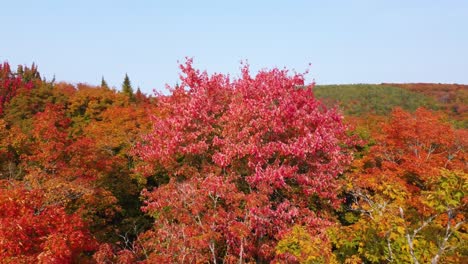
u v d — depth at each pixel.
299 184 14.15
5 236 8.47
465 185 7.05
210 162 15.99
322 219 13.62
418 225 8.90
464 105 70.25
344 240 9.31
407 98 81.44
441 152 18.73
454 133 18.59
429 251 8.17
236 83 16.47
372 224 8.49
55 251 8.74
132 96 56.72
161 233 12.19
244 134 13.62
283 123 14.16
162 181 20.88
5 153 18.66
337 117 15.57
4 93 51.34
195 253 11.17
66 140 18.58
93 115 40.47
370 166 19.59
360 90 91.12
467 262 7.93
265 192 12.70
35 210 10.85
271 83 14.98
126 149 25.67
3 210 9.48
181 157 16.97
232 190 12.69
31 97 41.41
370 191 14.60
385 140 18.97
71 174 16.61
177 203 12.42
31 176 13.75
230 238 12.22
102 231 17.25
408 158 16.69
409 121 18.72
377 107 73.75
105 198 17.06
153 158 15.38
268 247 12.13
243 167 14.47
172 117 16.05
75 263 11.06
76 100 42.44
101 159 19.47
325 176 13.66
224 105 16.75
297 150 13.00
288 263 10.90
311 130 14.62
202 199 12.17
